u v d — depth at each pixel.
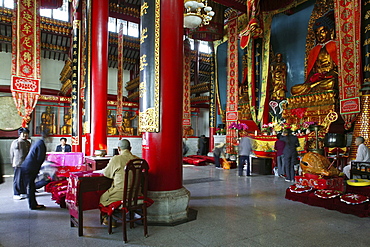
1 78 17.97
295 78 13.12
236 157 12.30
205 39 14.31
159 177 4.44
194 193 6.44
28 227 3.99
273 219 4.42
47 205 5.27
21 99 8.34
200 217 4.52
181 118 4.73
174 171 4.54
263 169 9.68
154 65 4.56
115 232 3.80
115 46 18.86
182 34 4.77
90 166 6.81
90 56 8.52
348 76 8.74
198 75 21.55
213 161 13.56
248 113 14.83
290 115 12.65
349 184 5.60
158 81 4.51
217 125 15.62
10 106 16.00
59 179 7.06
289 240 3.51
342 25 8.89
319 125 10.15
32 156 4.92
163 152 4.48
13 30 8.34
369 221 4.32
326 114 11.13
